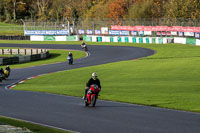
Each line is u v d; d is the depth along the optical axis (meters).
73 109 29.56
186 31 125.25
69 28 167.38
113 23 160.50
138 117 25.55
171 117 25.50
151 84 46.47
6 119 24.44
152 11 171.62
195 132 20.59
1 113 27.81
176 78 51.78
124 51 114.88
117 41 150.12
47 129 21.28
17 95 39.97
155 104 31.77
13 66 86.44
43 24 178.00
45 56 107.88
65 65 84.88
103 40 154.75
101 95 38.78
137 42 143.00
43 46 144.75
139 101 33.78
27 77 64.00
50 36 169.25
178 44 127.81
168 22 141.75
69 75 63.72
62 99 36.34
